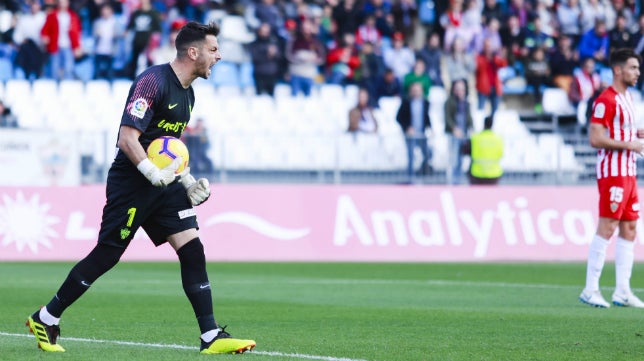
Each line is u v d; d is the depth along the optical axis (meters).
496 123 91.44
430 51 90.00
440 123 89.31
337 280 52.69
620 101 38.62
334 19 93.31
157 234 24.70
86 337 28.45
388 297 43.00
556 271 60.41
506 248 74.00
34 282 49.78
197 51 24.16
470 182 75.00
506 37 95.06
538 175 75.62
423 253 73.25
